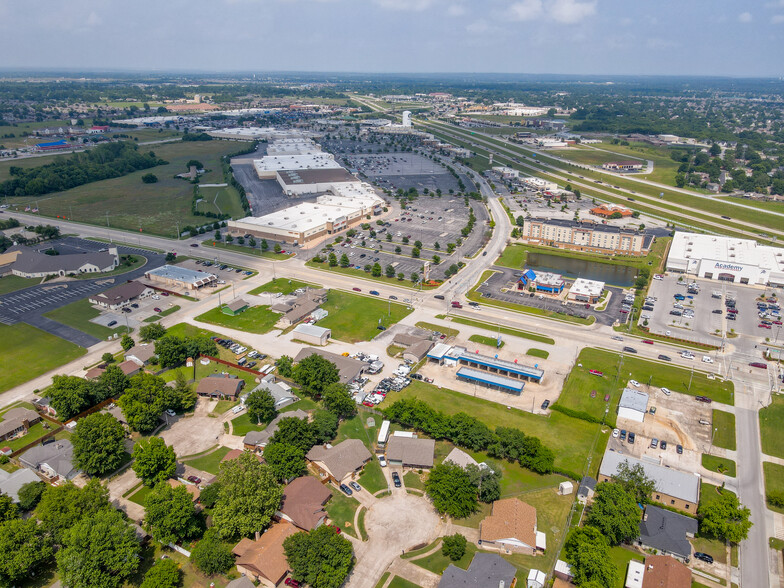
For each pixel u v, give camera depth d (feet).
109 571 300.81
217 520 326.65
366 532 345.31
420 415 442.09
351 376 516.32
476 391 513.45
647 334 625.41
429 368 554.46
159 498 333.01
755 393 510.58
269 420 458.50
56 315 653.71
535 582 305.73
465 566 321.32
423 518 358.64
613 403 492.95
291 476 383.65
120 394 487.20
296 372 503.61
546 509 367.45
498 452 411.95
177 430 449.06
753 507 372.99
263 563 307.17
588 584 290.35
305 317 652.07
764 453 428.15
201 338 578.25
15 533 310.45
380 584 308.19
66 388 455.63
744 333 630.74
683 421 467.11
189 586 306.96
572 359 568.82
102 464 386.11
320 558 304.30
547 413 478.18
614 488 359.05
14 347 576.61
